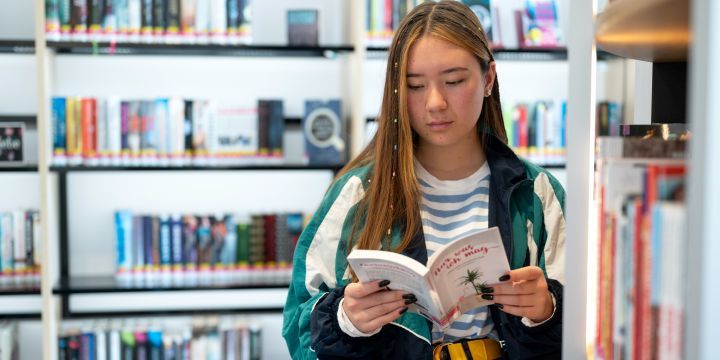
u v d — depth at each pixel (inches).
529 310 61.5
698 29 29.1
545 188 69.5
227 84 156.9
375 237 67.4
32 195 154.4
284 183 160.4
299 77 158.2
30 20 151.2
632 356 37.2
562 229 69.0
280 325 159.5
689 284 29.7
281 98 158.1
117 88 154.4
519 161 69.0
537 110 150.1
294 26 146.9
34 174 154.2
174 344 144.9
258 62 157.2
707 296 29.1
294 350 72.3
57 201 150.2
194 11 142.2
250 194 159.8
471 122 65.2
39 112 137.6
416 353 65.2
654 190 34.8
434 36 63.8
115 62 153.9
